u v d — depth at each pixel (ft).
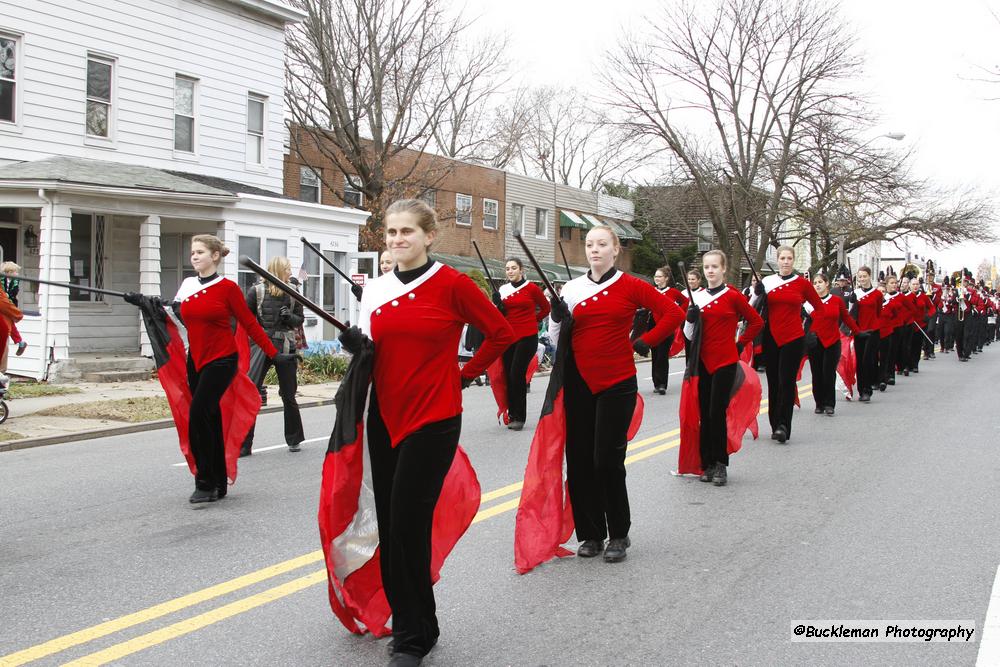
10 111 52.34
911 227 115.75
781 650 13.70
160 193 51.13
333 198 87.40
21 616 15.02
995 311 104.94
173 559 18.30
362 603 13.61
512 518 21.53
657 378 49.11
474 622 14.83
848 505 22.99
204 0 63.00
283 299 30.09
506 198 110.73
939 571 17.56
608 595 16.16
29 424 34.86
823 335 39.47
